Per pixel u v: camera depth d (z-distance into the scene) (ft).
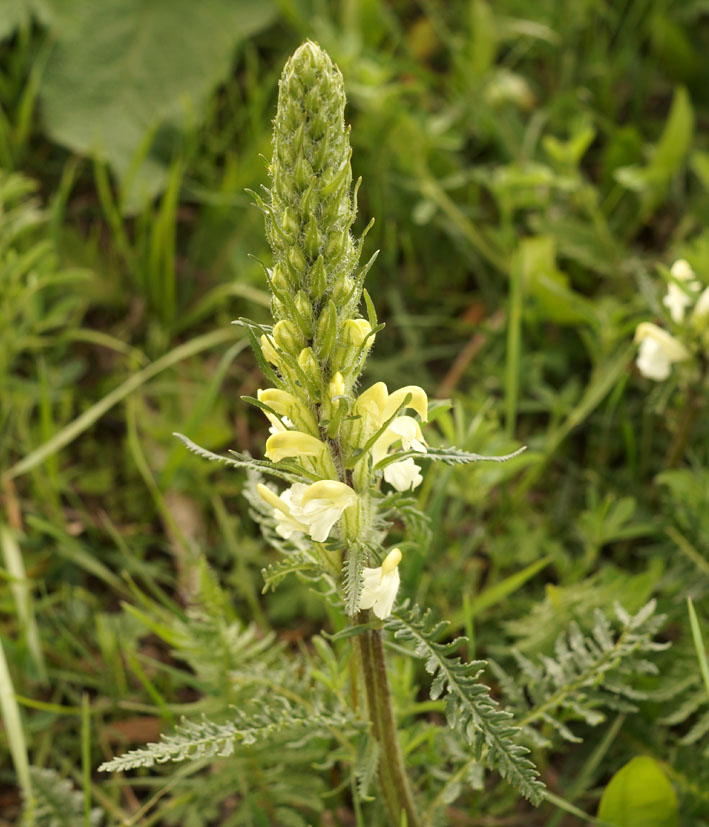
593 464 2.64
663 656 2.10
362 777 1.73
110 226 3.07
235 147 3.31
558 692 1.89
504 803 2.05
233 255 2.96
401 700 1.97
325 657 1.89
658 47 3.50
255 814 1.94
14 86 3.26
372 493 1.67
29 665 2.22
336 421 1.56
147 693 2.26
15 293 2.57
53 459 2.47
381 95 2.96
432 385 2.82
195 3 3.28
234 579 2.36
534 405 2.60
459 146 3.18
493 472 2.30
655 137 3.41
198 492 2.56
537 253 2.70
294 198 1.51
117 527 2.55
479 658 2.27
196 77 3.23
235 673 1.99
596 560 2.45
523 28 3.41
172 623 2.15
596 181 3.32
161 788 2.15
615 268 2.88
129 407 2.45
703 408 2.40
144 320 2.95
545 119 3.27
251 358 2.90
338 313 1.55
